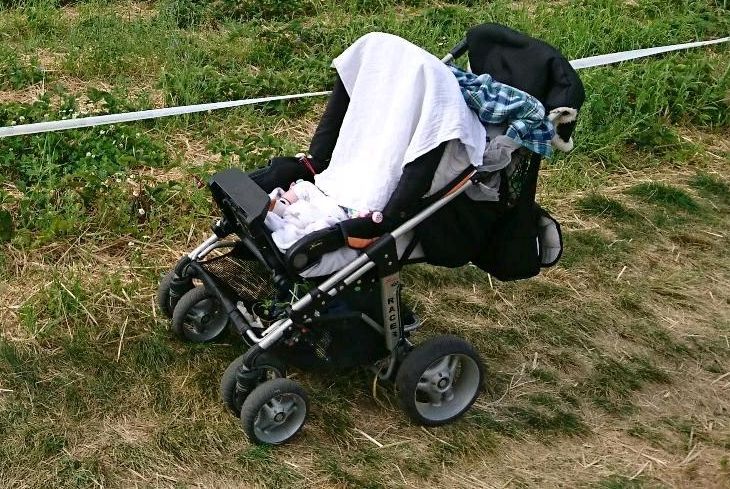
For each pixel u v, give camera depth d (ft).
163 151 19.58
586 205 19.92
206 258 16.90
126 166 18.62
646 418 14.30
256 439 12.84
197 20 27.27
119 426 13.21
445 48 25.63
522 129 12.41
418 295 16.67
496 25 13.83
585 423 14.10
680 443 13.79
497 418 14.02
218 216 17.98
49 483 12.18
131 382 14.01
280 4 28.27
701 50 27.27
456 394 13.76
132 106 21.21
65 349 14.52
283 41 25.49
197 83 22.68
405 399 13.05
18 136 19.29
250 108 22.27
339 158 13.53
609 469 13.20
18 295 15.67
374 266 12.51
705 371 15.46
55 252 16.71
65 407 13.43
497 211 13.14
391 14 27.61
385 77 13.15
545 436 13.75
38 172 18.12
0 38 25.44
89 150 19.20
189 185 18.65
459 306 16.51
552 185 20.51
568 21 27.76
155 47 24.97
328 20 28.19
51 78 23.29
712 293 17.56
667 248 18.84
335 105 14.12
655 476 13.10
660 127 22.56
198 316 14.66
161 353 14.49
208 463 12.69
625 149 22.36
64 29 26.11
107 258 16.79
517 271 13.51
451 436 13.55
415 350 13.04
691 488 12.94
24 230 16.72
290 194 13.44
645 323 16.52
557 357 15.49
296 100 22.72
